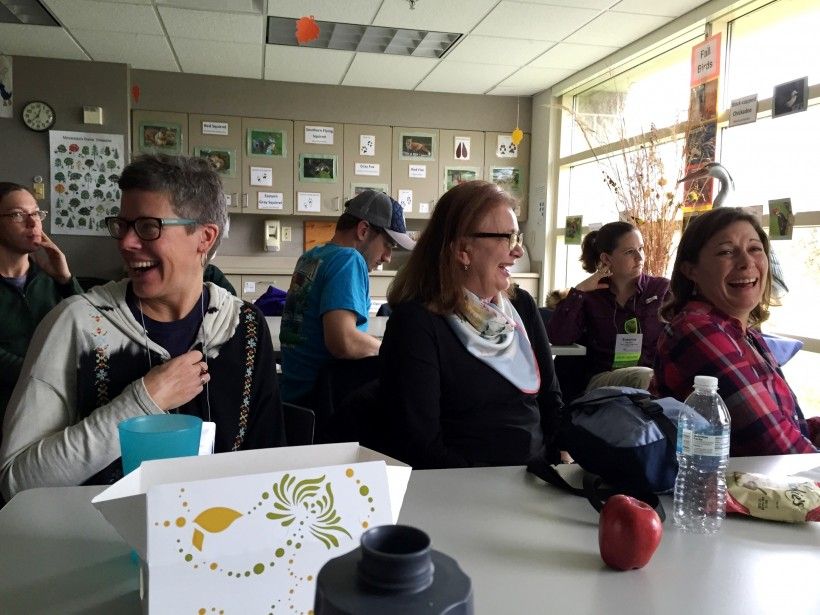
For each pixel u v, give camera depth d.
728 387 1.35
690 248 1.57
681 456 0.99
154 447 0.74
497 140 6.02
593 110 5.33
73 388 1.12
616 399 1.08
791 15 3.46
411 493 1.00
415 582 0.39
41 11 4.01
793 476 1.07
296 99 5.61
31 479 1.00
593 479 1.05
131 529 0.54
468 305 1.51
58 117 4.59
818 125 3.28
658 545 0.81
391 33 4.41
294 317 2.20
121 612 0.63
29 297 2.59
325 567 0.42
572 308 2.90
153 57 4.91
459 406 1.49
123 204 1.13
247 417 1.25
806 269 3.34
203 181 1.18
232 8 3.92
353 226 2.35
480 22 4.09
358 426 1.57
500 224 1.55
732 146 3.84
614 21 4.07
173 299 1.19
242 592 0.56
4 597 0.65
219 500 0.56
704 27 3.96
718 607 0.67
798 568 0.77
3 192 2.48
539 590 0.70
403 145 5.83
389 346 1.49
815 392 3.29
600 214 5.18
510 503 0.96
